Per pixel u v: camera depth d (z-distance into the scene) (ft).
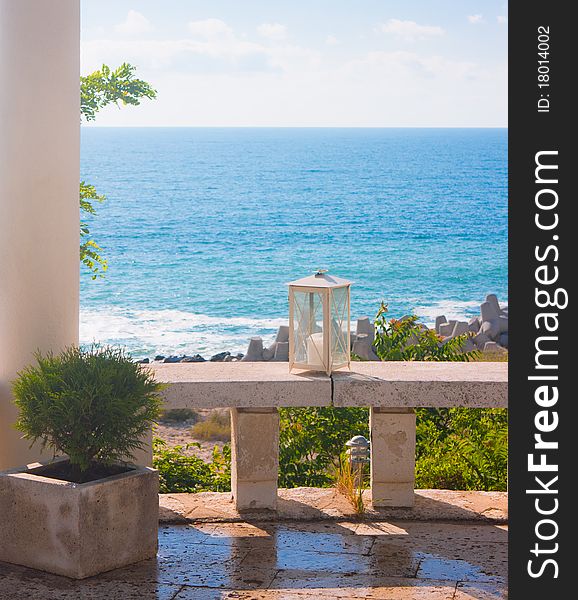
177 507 15.90
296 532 14.92
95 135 622.95
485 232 177.99
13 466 15.19
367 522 15.42
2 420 15.20
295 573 13.20
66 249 15.25
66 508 12.86
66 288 15.30
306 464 22.75
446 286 134.72
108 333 103.60
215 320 111.14
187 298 125.08
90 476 13.57
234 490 16.11
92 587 12.66
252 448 15.52
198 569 13.34
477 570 13.33
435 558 13.79
